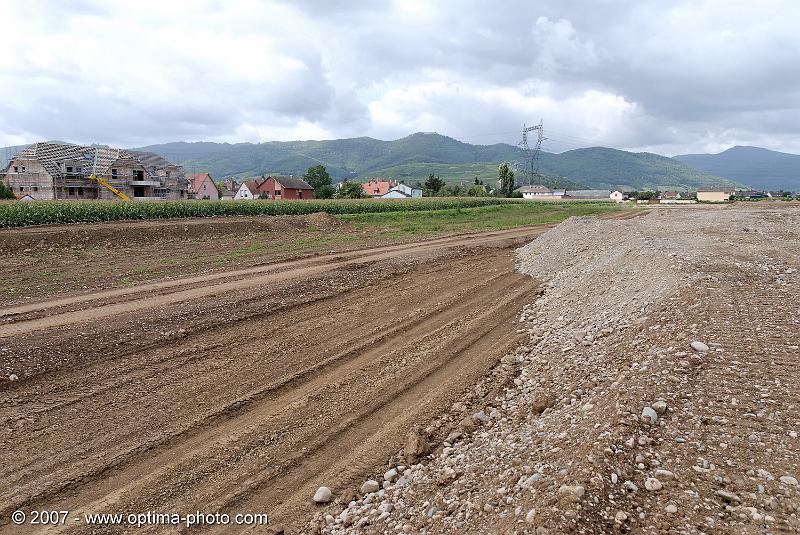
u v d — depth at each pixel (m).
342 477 6.32
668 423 5.51
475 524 4.64
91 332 10.48
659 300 9.61
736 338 7.25
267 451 6.89
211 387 8.68
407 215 42.53
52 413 7.64
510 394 8.20
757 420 5.31
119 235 24.75
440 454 6.66
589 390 7.06
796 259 12.03
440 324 12.38
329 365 9.80
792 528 3.88
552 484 4.73
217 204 37.53
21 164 57.00
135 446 6.89
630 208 59.16
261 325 11.90
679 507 4.27
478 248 25.17
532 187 131.12
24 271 17.69
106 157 63.75
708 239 16.41
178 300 13.37
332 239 28.61
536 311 13.22
